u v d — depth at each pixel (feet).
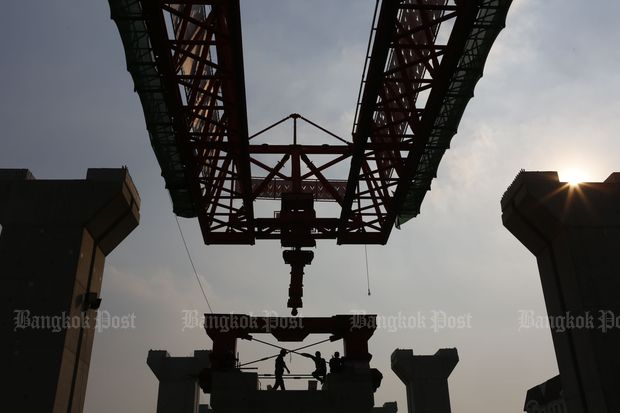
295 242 140.67
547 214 126.82
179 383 221.46
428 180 128.98
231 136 112.16
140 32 93.81
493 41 94.07
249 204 133.90
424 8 86.43
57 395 106.63
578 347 119.85
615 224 124.47
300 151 138.00
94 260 126.52
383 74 95.96
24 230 118.83
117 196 122.62
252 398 103.60
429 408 229.25
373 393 107.86
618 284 119.03
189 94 108.99
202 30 99.50
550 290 131.54
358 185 139.74
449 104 107.86
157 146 113.39
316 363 111.04
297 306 138.62
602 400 110.32
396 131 133.28
